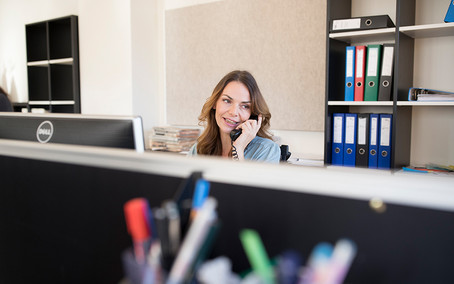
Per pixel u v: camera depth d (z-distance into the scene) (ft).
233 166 1.72
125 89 12.26
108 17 12.46
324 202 1.56
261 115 5.70
